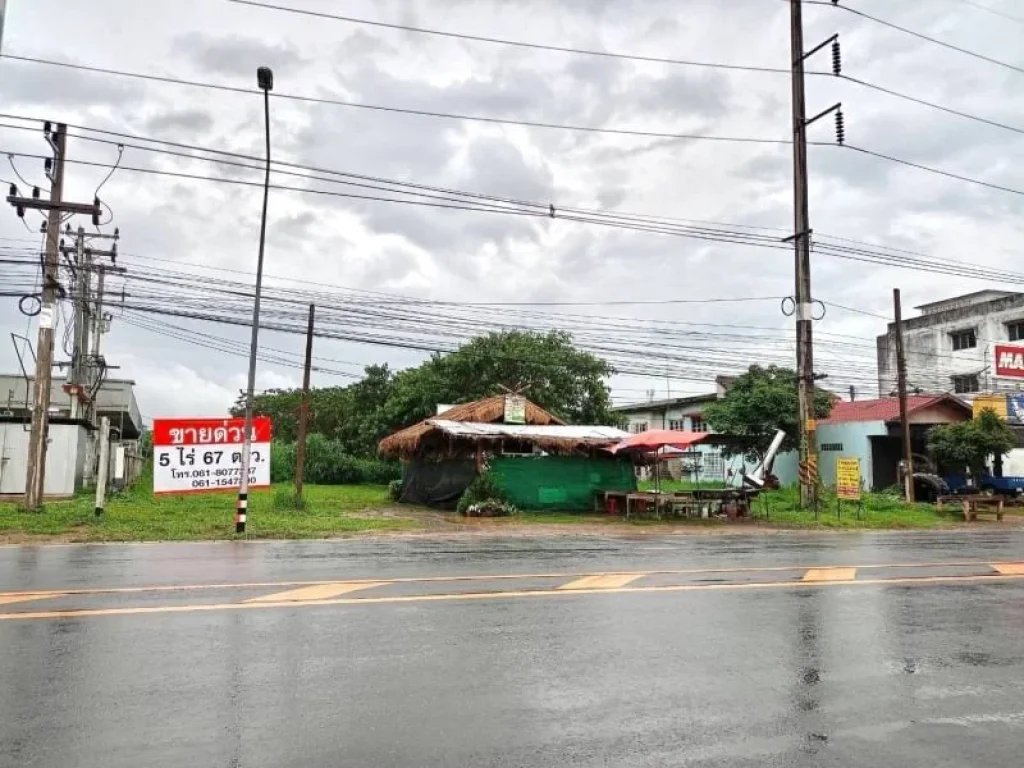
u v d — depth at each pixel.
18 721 4.71
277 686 5.43
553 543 16.25
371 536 17.70
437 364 42.06
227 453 22.16
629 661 6.20
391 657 6.20
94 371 33.19
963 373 45.75
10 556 13.06
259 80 16.50
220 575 10.63
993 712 5.16
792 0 25.69
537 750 4.38
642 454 27.55
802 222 25.31
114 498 24.95
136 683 5.46
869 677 5.89
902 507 27.70
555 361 40.56
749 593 9.38
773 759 4.32
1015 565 12.55
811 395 25.56
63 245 25.14
